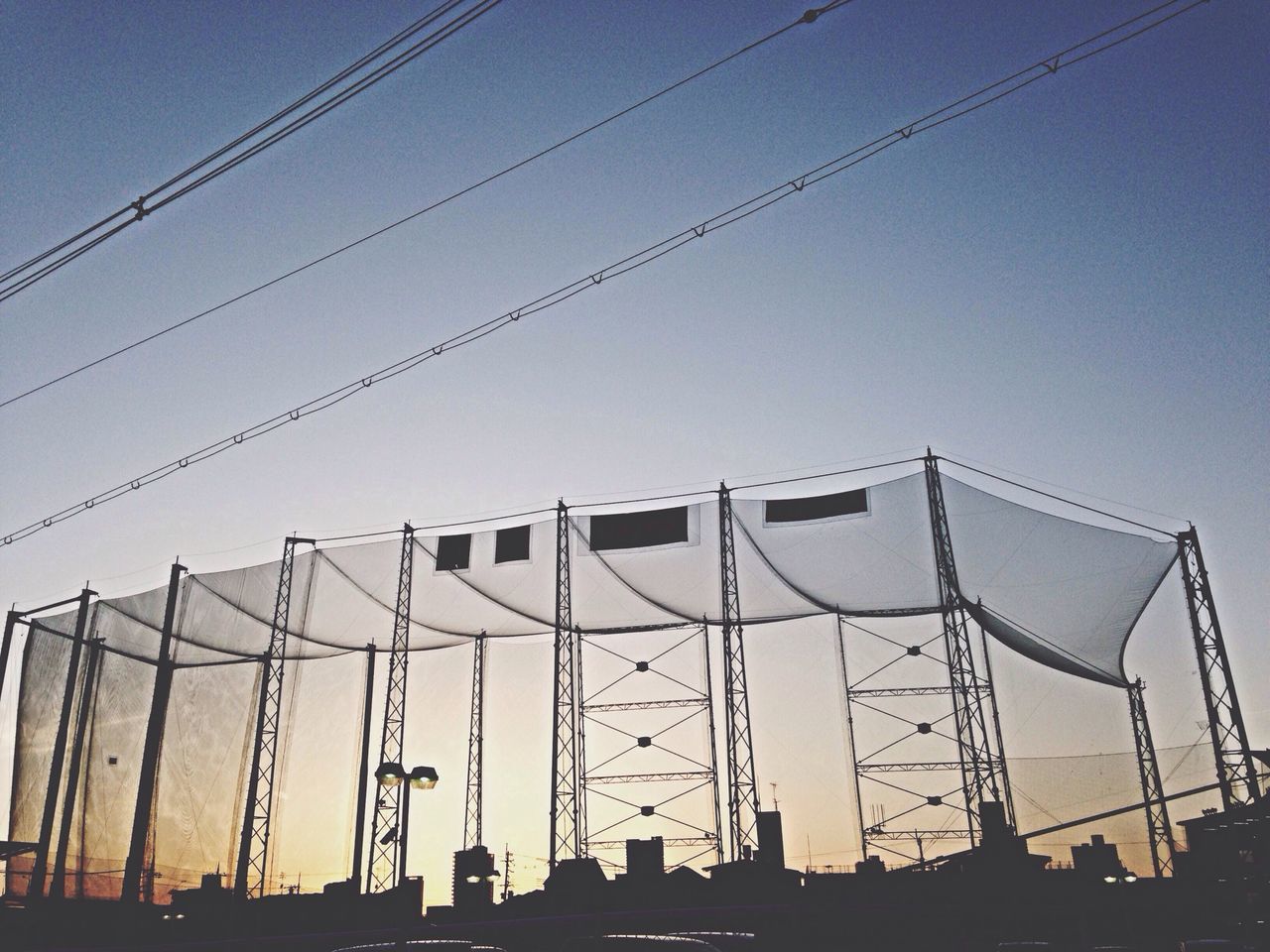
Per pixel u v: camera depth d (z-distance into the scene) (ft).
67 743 123.03
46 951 62.08
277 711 117.29
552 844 104.22
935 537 99.96
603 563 112.37
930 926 78.43
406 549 119.34
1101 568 95.25
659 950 53.88
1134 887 81.30
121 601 128.77
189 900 106.73
